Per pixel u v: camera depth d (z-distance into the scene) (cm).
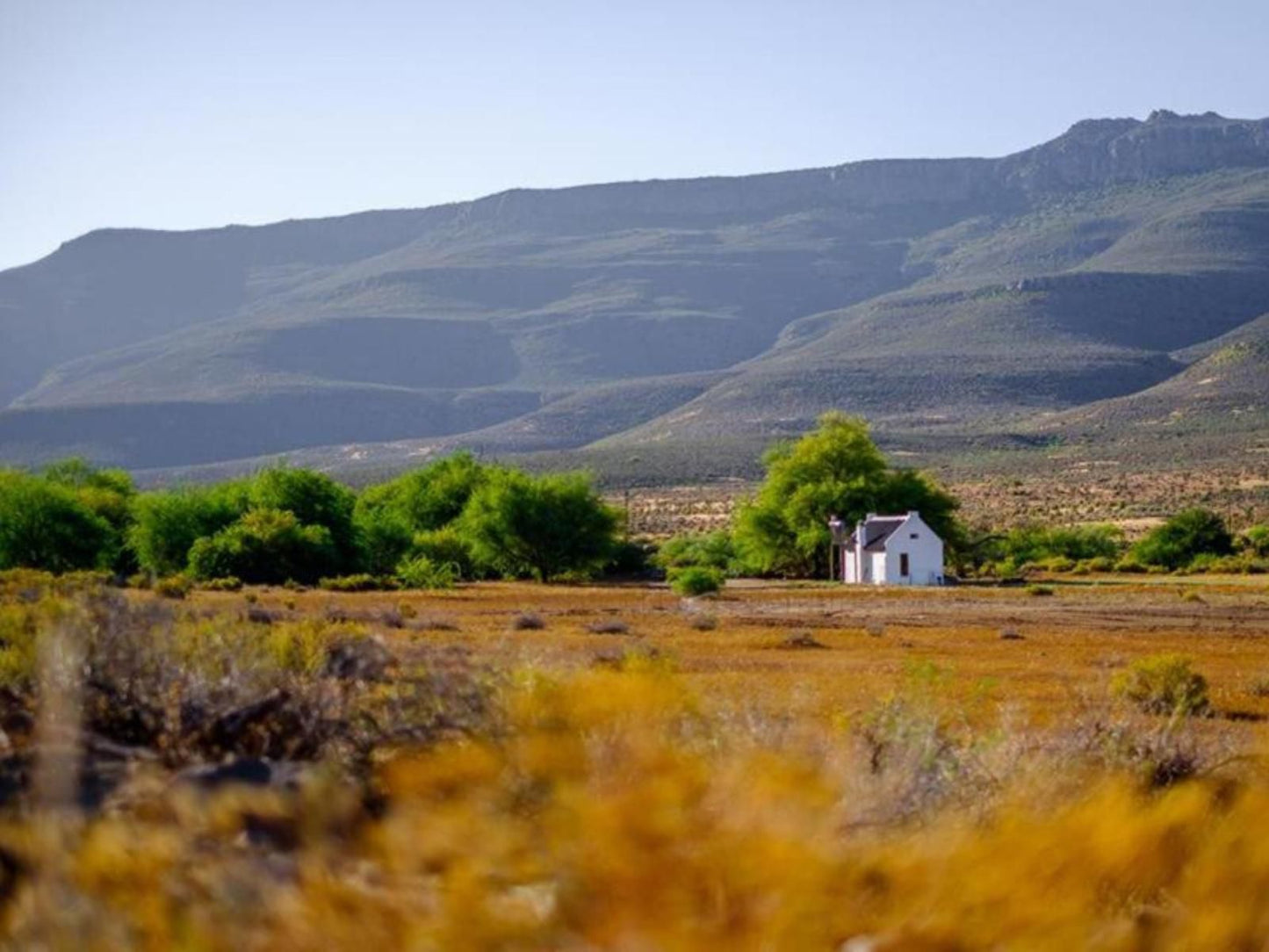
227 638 1587
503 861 1052
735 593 9806
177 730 1325
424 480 15262
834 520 13662
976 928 1055
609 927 978
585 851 1045
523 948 955
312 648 1775
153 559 10694
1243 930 1112
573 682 1620
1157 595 9612
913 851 1135
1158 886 1214
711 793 1231
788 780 1267
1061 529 17688
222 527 10812
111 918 912
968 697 2742
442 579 9869
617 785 1270
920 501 14250
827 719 2153
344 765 1320
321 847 1062
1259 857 1188
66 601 1780
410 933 942
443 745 1380
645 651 3469
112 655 1397
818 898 1023
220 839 1069
